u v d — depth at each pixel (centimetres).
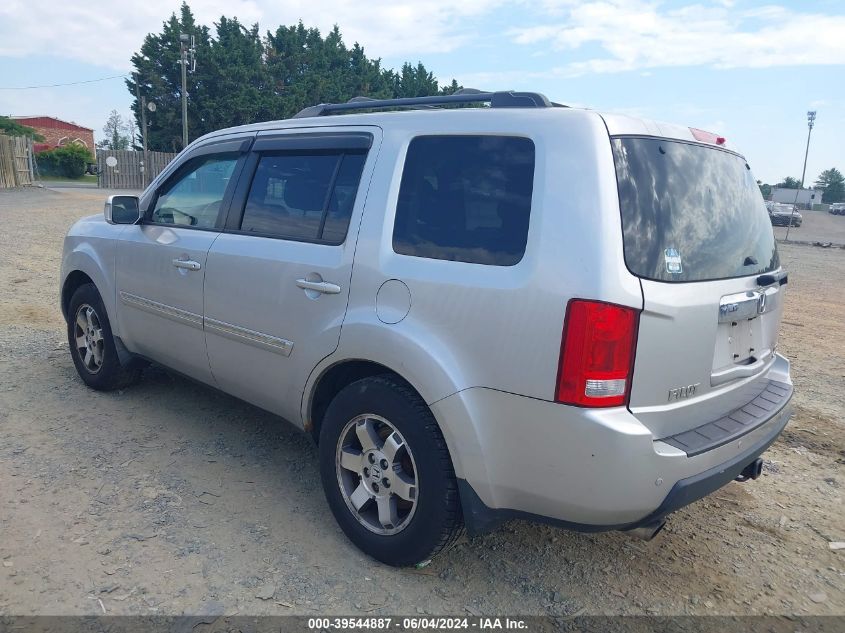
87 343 507
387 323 294
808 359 740
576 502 255
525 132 278
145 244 438
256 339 362
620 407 250
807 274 1577
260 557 313
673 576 319
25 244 1261
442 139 303
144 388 520
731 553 342
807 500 403
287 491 376
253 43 5691
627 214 255
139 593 283
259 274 357
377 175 319
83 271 494
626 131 271
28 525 327
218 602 281
